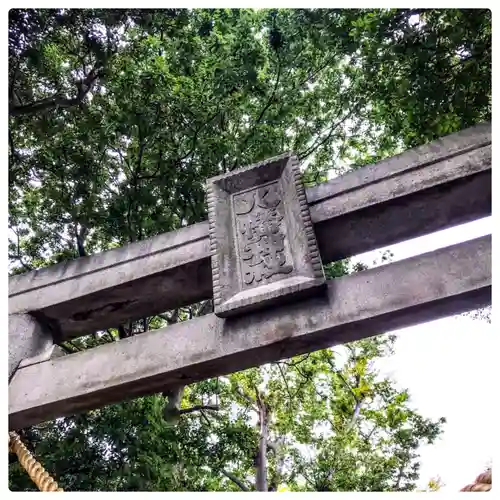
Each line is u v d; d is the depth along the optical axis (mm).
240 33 6516
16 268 7516
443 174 3150
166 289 3658
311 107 8078
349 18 5766
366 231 3365
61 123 5734
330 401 15000
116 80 6113
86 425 6809
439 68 4977
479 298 2787
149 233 6695
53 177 6535
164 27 5766
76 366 3361
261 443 12617
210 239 3479
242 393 14039
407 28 5031
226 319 3201
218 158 6621
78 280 3779
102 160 6441
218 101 6551
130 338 3396
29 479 6266
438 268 2895
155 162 6555
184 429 8445
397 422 13781
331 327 2908
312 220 3361
